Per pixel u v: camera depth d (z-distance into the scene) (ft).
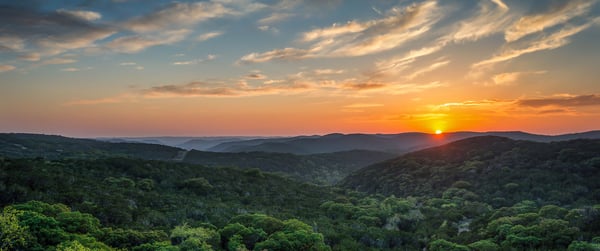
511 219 160.35
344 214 228.84
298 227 137.59
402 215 220.02
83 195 153.89
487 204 244.63
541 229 136.56
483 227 175.73
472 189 288.92
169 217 153.38
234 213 183.73
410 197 287.69
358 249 146.61
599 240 118.21
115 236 103.55
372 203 262.67
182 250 102.99
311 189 330.34
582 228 138.51
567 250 117.80
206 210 181.37
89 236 96.58
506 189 267.18
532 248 126.52
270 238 123.54
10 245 79.00
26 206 109.40
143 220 139.85
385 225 209.67
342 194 343.05
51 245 85.20
